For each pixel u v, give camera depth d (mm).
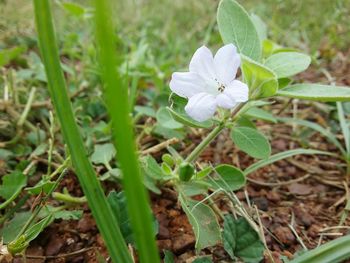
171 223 85
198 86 69
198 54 70
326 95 69
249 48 78
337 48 191
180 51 186
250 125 95
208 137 78
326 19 198
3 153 99
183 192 77
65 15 188
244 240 72
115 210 74
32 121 119
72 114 53
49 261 76
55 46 50
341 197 98
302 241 83
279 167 109
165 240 79
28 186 93
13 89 119
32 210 77
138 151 98
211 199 86
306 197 98
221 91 69
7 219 83
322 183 104
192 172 71
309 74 162
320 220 90
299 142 120
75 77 135
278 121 129
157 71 144
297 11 198
